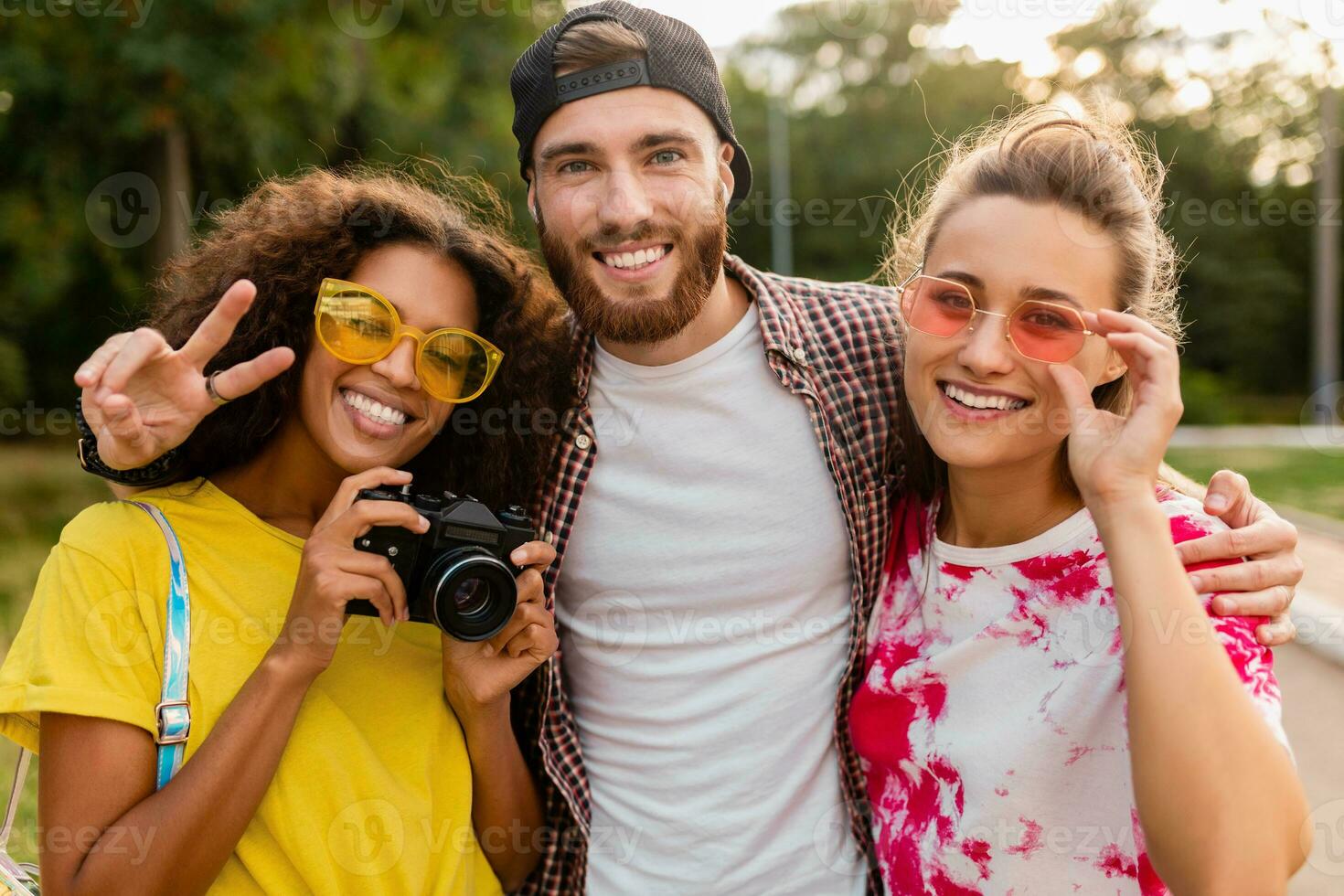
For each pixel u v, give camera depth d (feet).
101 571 5.19
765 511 6.56
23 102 28.32
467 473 6.59
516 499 6.63
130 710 4.99
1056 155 5.37
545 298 6.65
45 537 25.02
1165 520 4.68
